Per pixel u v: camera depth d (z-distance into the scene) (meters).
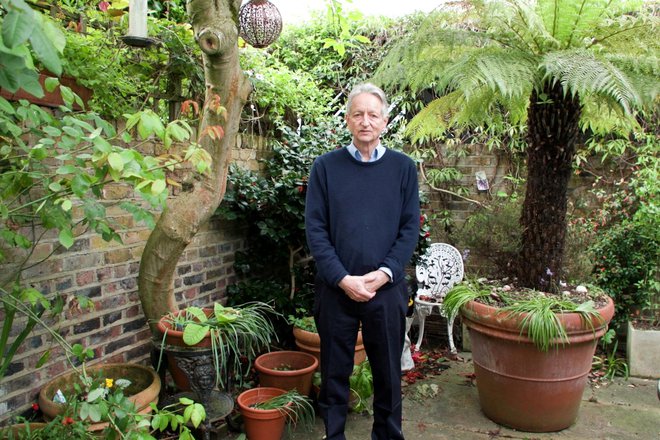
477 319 2.61
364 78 4.40
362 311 2.11
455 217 4.22
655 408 2.93
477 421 2.77
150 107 2.78
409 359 3.43
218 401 2.39
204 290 3.14
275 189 3.28
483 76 2.37
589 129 3.82
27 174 1.65
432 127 3.33
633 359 3.38
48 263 2.14
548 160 2.75
